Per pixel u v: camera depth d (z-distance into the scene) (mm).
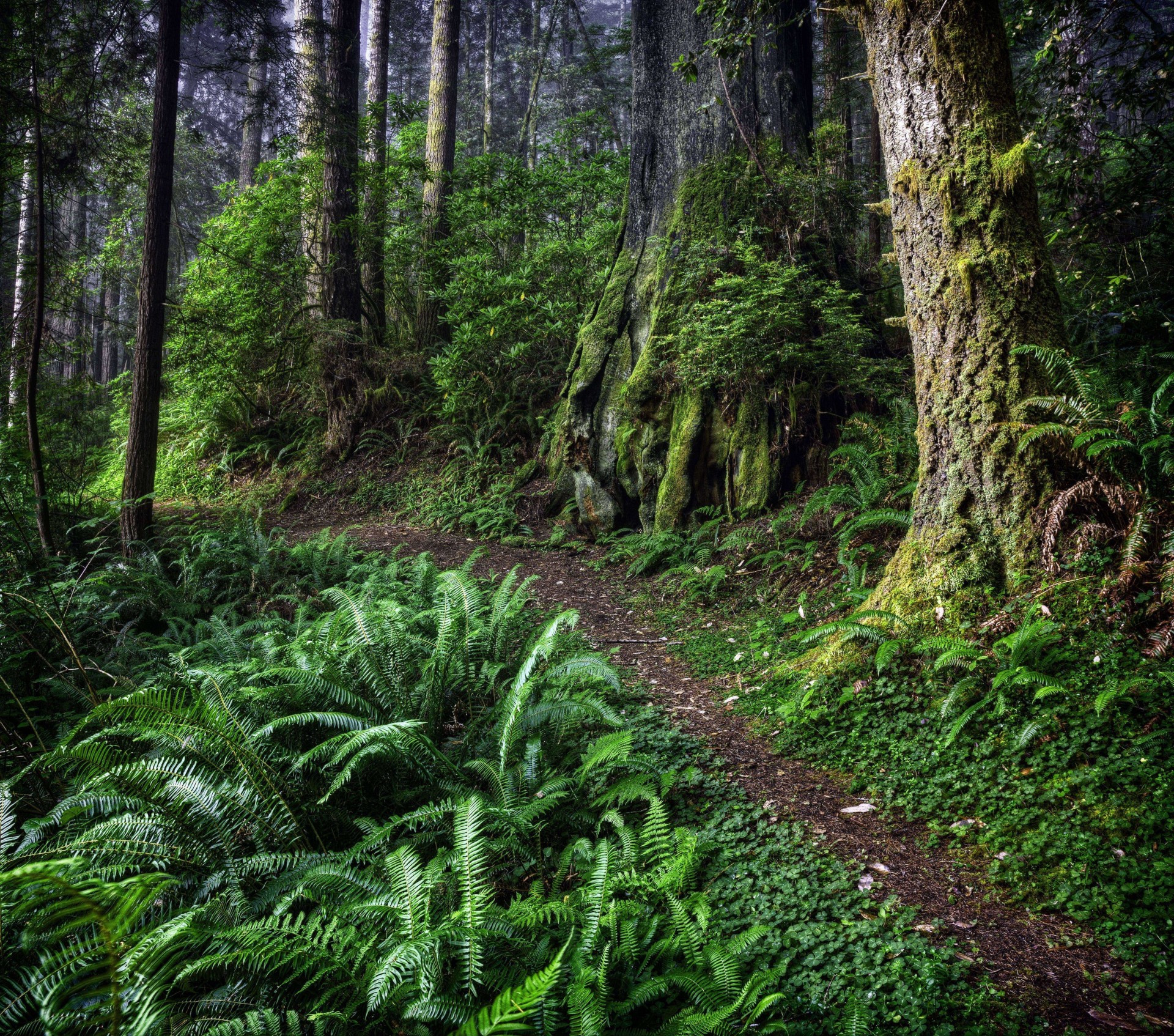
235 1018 2268
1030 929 2824
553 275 12109
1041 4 6367
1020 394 4680
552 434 10977
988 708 4078
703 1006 2369
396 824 3096
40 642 5184
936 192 4887
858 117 20688
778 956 2740
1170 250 6723
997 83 4840
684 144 9977
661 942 2590
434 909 2844
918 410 5191
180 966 2451
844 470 8211
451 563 9148
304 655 4238
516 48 28031
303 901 2957
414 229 13938
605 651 6363
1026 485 4590
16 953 2373
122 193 10555
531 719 4012
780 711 4723
